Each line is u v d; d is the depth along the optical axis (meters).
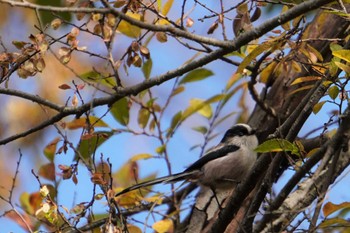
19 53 9.36
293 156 11.07
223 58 11.69
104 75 10.99
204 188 13.40
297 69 10.09
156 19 9.80
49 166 11.88
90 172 9.83
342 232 9.82
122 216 9.51
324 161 9.22
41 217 11.35
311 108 9.80
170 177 13.10
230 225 11.99
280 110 12.84
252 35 9.49
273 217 10.09
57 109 9.97
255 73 11.67
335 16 12.20
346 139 9.29
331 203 9.38
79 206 9.59
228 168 13.41
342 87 9.41
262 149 9.52
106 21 9.10
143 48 9.46
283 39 9.62
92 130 10.19
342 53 8.79
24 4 8.18
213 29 10.06
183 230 13.12
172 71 9.91
